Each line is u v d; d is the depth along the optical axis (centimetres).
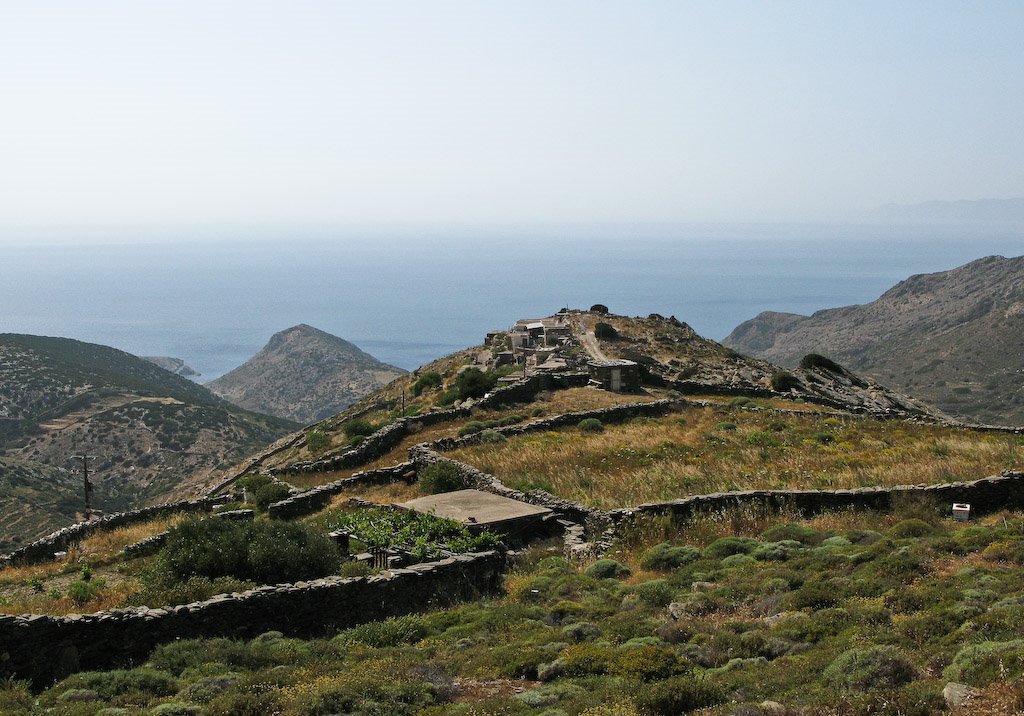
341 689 1191
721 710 981
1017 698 850
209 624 1611
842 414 4616
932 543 1731
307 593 1717
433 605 1841
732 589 1589
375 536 2272
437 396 6116
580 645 1321
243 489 3609
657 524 2275
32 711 1226
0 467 8625
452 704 1155
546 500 2681
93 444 11469
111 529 3102
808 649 1195
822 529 2139
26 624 1446
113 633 1520
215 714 1154
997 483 2331
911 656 1068
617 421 4447
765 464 3112
